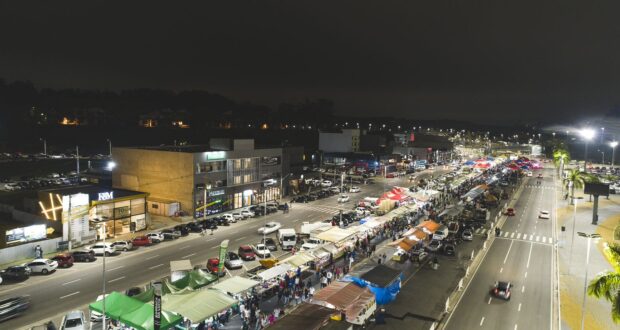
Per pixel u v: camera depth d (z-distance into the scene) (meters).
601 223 82.81
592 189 81.38
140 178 84.06
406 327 38.66
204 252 58.16
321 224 66.06
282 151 101.94
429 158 189.75
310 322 33.66
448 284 49.88
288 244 60.59
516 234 74.56
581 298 46.47
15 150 174.25
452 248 61.97
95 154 179.88
